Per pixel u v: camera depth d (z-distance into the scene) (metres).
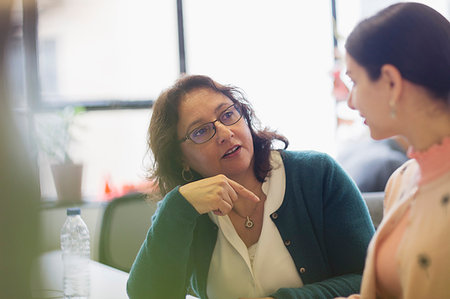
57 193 3.03
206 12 3.89
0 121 0.42
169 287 1.44
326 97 4.14
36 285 0.46
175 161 1.57
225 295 1.50
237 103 1.50
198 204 1.39
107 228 2.24
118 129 3.44
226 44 3.96
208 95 1.48
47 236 0.46
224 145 1.45
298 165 1.55
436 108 0.81
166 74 3.68
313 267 1.46
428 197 0.82
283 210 1.50
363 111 0.87
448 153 0.81
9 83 0.42
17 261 0.44
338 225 1.47
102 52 3.44
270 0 4.04
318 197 1.50
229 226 1.50
